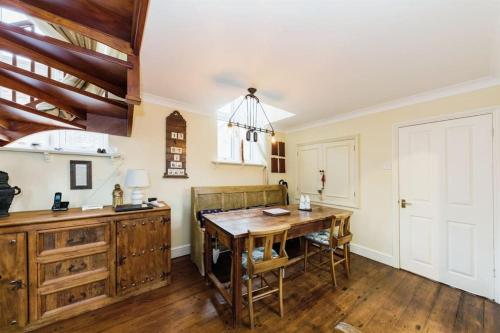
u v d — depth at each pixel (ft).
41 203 6.93
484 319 5.93
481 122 7.23
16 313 5.18
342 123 11.57
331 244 7.63
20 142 6.77
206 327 5.53
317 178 12.95
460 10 4.16
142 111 9.07
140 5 3.26
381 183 9.82
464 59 5.96
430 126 8.38
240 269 5.74
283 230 5.95
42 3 3.43
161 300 6.65
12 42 3.77
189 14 4.32
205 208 10.08
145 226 7.06
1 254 5.03
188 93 8.74
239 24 4.63
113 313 6.02
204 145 11.03
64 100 5.37
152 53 5.78
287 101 9.45
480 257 7.17
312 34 4.95
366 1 3.96
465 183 7.53
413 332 5.44
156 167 9.43
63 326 5.50
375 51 5.63
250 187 12.01
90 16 3.73
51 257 5.57
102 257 6.32
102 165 8.09
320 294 7.11
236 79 7.36
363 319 5.90
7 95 6.54
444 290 7.43
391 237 9.39
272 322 5.75
